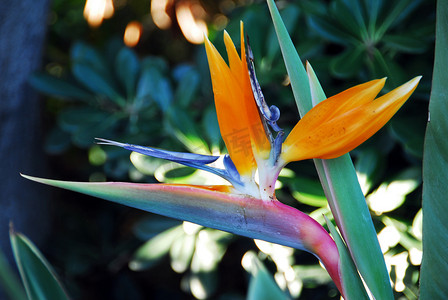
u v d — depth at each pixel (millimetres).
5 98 1202
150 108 1073
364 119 649
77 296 1331
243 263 1022
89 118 1121
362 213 683
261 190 689
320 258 687
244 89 668
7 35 1138
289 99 958
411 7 904
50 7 1236
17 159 1276
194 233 991
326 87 958
